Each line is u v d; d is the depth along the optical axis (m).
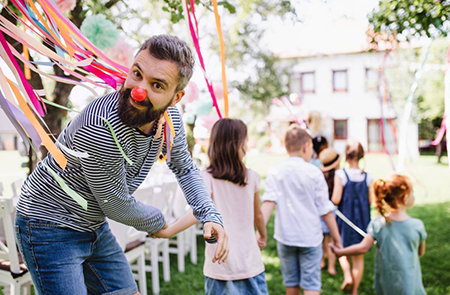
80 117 1.19
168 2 2.72
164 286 3.22
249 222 2.04
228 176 2.01
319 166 3.46
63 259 1.31
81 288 1.34
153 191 2.79
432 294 3.01
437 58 8.53
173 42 1.10
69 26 1.25
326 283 3.27
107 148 1.15
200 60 1.39
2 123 1.18
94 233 1.43
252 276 1.97
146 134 1.24
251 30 8.42
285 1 4.43
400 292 2.38
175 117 1.41
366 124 18.64
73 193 0.98
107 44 1.53
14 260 2.12
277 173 2.52
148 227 1.45
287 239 2.44
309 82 19.22
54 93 3.21
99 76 1.31
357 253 2.54
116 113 1.15
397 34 3.24
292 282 2.47
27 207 1.31
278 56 12.51
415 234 2.43
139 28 3.61
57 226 1.31
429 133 15.38
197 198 1.48
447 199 7.13
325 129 4.01
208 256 1.99
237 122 2.07
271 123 12.35
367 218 3.13
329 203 2.49
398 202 2.43
